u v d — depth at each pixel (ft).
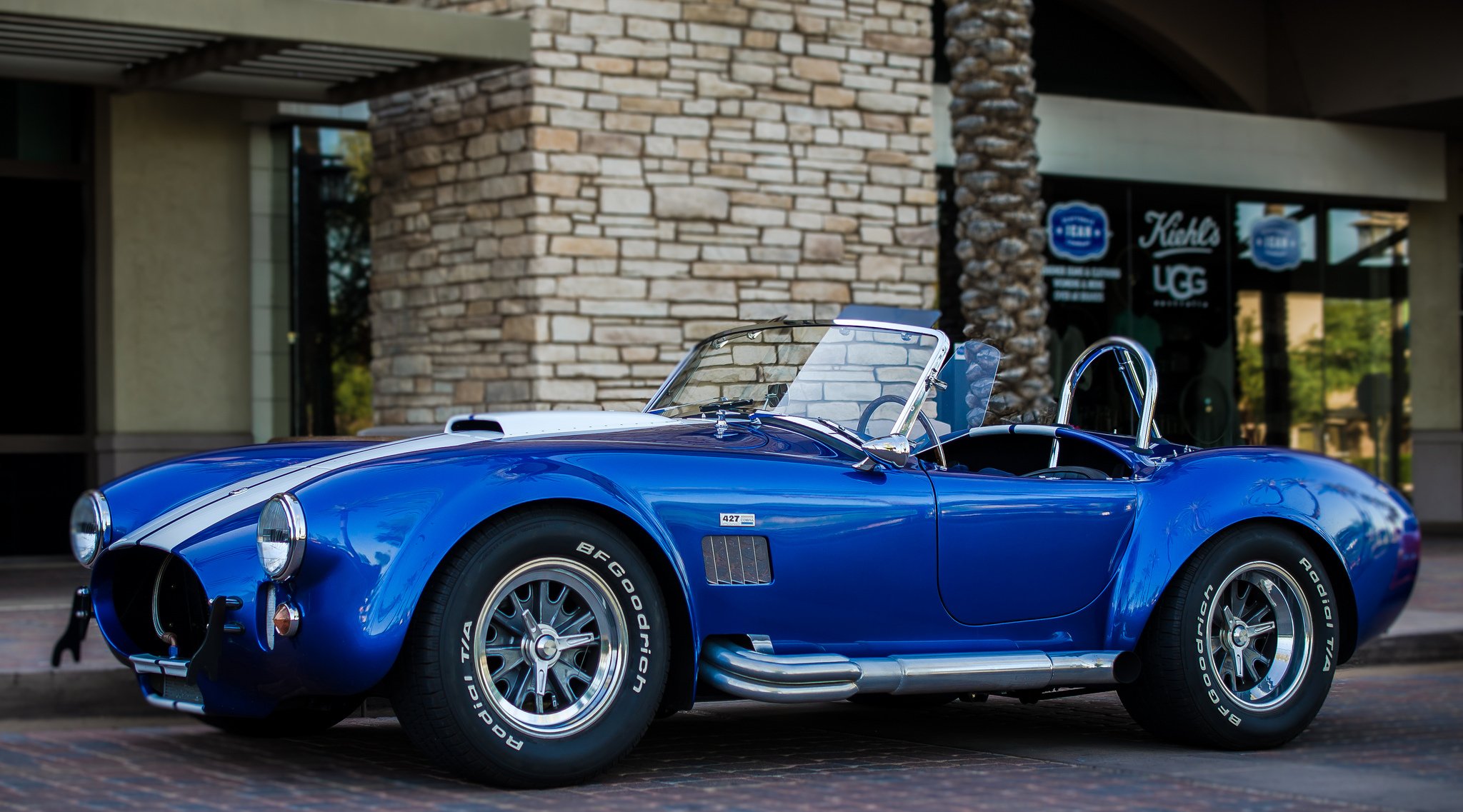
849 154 33.40
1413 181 47.44
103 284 35.58
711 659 13.25
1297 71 46.88
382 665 11.82
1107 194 42.98
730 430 14.80
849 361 15.80
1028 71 30.71
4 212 34.96
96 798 12.54
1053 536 14.73
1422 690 20.33
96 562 13.82
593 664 12.94
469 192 31.37
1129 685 15.61
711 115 31.83
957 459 18.02
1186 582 15.25
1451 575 33.17
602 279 30.71
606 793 12.64
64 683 17.38
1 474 34.86
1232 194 45.27
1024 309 30.27
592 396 30.55
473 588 12.17
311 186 36.52
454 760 12.26
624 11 30.94
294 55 29.35
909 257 34.14
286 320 36.58
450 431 15.56
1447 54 43.32
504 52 29.58
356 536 11.88
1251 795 12.94
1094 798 12.77
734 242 32.07
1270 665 15.80
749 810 12.06
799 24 32.81
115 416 35.29
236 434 36.50
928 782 13.46
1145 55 47.91
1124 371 17.37
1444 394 49.78
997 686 14.20
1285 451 16.75
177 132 35.88
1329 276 47.29
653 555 13.10
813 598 13.61
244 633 12.16
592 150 30.63
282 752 14.89
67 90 35.68
